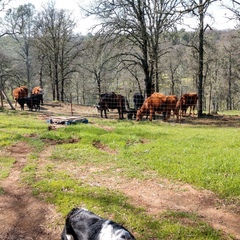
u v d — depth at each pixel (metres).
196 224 5.02
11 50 42.91
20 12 35.84
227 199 5.98
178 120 18.22
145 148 9.30
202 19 13.92
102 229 3.37
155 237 4.63
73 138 10.64
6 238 4.77
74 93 54.81
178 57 32.84
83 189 6.27
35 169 7.57
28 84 41.31
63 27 34.69
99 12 20.62
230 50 34.66
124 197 5.96
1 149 9.30
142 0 20.42
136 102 20.69
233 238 4.64
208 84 44.41
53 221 5.20
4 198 6.05
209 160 7.89
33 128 12.35
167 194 6.23
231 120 19.00
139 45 21.88
